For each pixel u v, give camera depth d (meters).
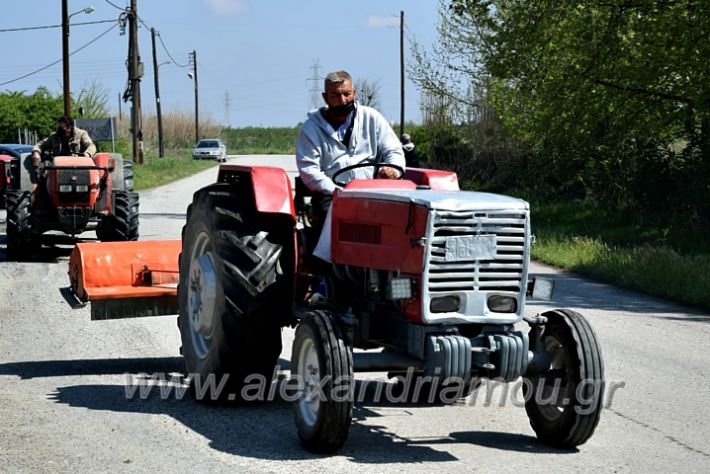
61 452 7.41
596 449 7.66
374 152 8.73
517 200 7.39
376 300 7.72
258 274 8.44
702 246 23.97
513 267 7.29
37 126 71.25
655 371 10.62
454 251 7.11
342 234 7.88
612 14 24.56
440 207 7.09
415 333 7.23
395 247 7.32
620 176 28.28
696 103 23.81
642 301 16.19
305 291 8.59
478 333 7.39
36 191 19.70
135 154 64.62
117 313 10.18
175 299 10.34
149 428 8.08
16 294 15.29
